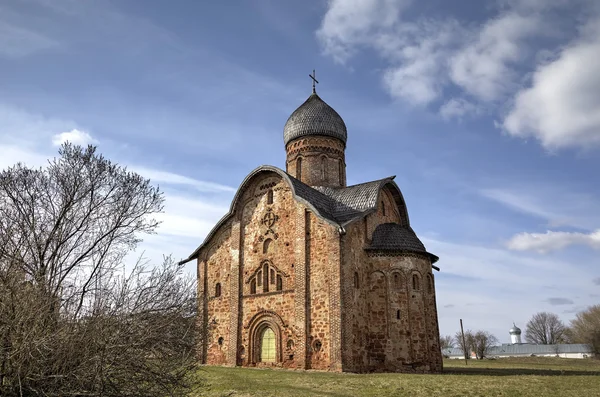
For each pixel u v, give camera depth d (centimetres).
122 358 1057
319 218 2836
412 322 2892
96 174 1853
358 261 2900
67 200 1661
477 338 7456
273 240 3086
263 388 1902
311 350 2697
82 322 1062
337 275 2688
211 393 1788
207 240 3428
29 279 1148
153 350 1127
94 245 1519
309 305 2772
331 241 2772
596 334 7306
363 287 2902
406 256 2997
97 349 1037
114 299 1102
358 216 2909
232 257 3244
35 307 1015
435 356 2939
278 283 2977
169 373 1139
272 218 3131
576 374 2683
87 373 1017
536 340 12400
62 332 1032
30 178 1656
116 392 1059
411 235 3147
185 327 1194
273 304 2948
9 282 1040
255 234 3197
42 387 1012
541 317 12462
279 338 2856
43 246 1338
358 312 2798
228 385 1967
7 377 998
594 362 5884
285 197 3102
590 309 8962
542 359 6819
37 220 1434
